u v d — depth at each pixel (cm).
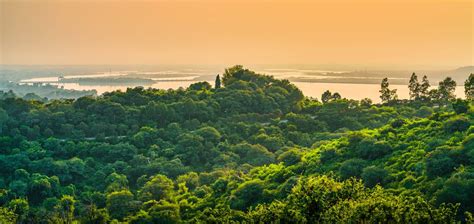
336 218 5353
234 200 9281
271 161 13138
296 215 5534
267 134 15350
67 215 10019
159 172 12794
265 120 16975
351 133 10688
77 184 12631
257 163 13112
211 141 14638
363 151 9531
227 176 11331
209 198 10275
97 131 15150
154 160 13425
